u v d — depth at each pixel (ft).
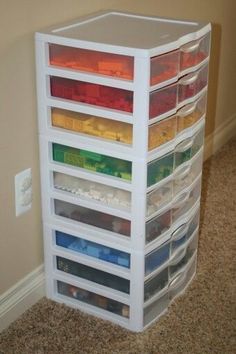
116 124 5.14
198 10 8.29
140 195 5.20
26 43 5.20
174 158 5.49
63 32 5.24
